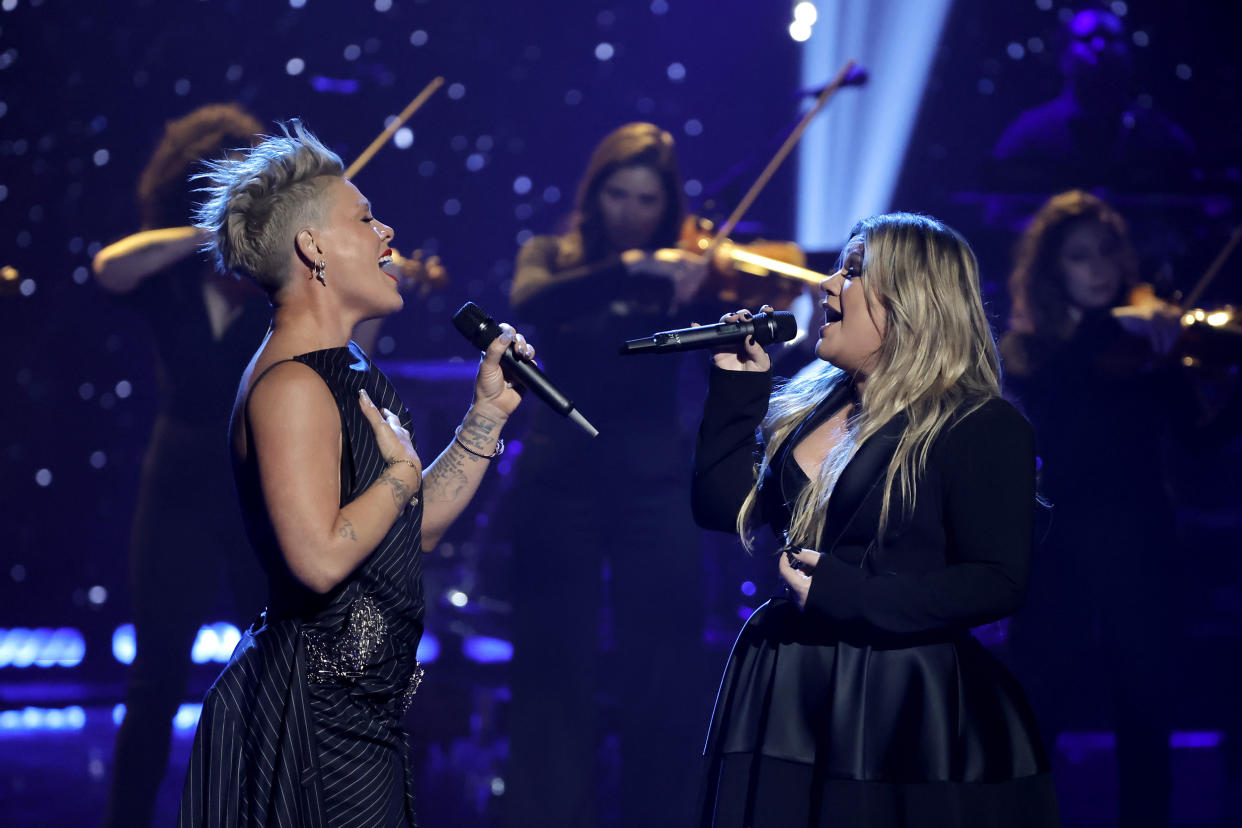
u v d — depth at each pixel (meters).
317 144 7.46
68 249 26.11
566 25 28.48
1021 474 7.41
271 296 7.32
